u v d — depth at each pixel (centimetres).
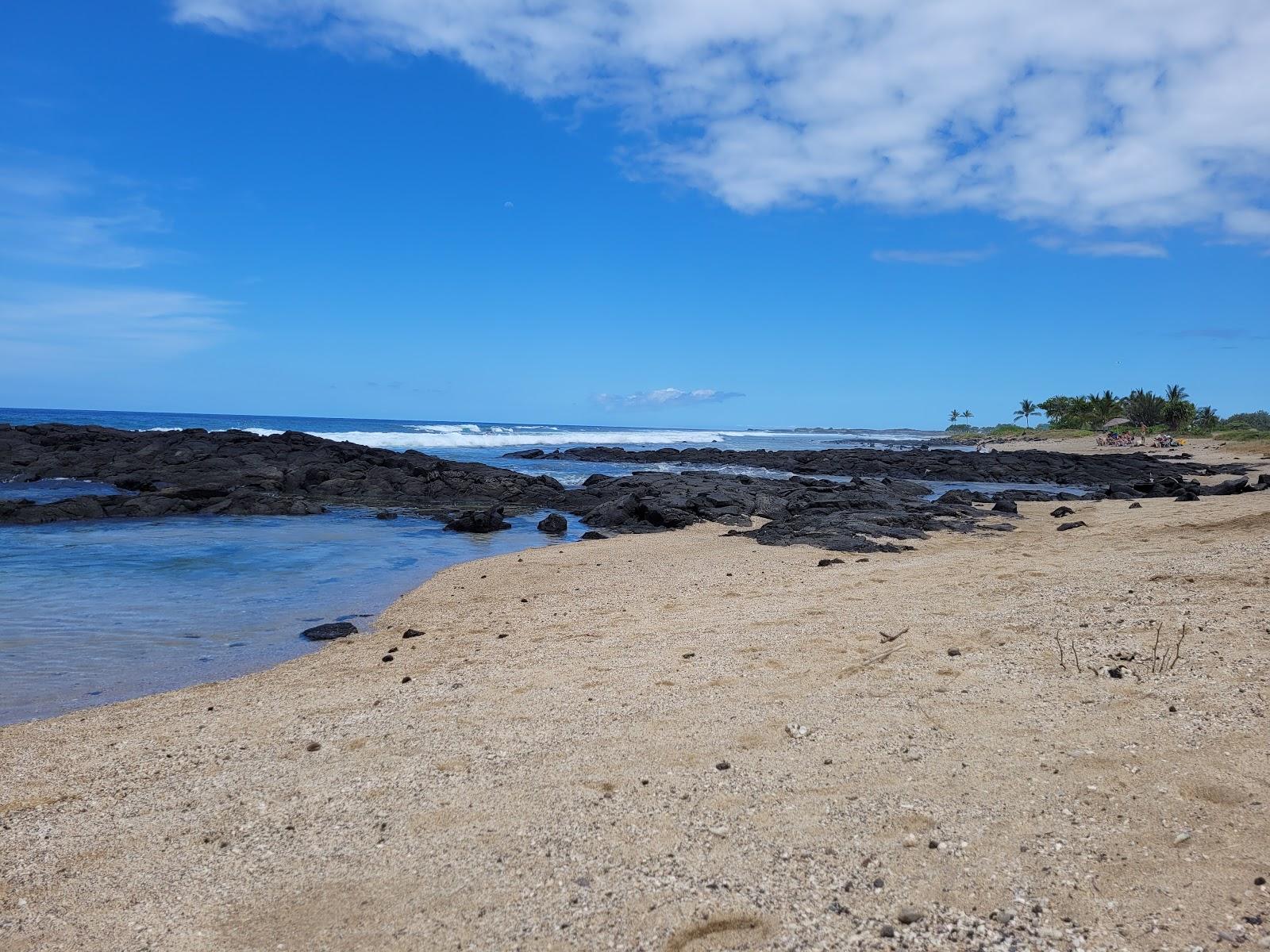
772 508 2373
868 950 311
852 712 573
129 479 2852
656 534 2012
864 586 1084
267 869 406
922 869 364
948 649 706
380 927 349
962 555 1352
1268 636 618
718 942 324
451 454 5928
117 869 416
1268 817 375
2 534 1886
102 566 1484
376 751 566
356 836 436
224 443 3706
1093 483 4166
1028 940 310
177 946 343
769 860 382
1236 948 292
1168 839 369
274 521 2242
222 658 909
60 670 857
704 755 517
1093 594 831
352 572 1475
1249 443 6425
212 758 574
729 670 709
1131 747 465
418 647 916
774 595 1089
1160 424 9500
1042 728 509
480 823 441
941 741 506
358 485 2998
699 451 6103
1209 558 932
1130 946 301
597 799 462
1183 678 562
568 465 5209
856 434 19712
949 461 5247
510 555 1648
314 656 905
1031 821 398
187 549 1702
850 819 416
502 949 328
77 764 577
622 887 368
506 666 791
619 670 738
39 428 3816
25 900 388
